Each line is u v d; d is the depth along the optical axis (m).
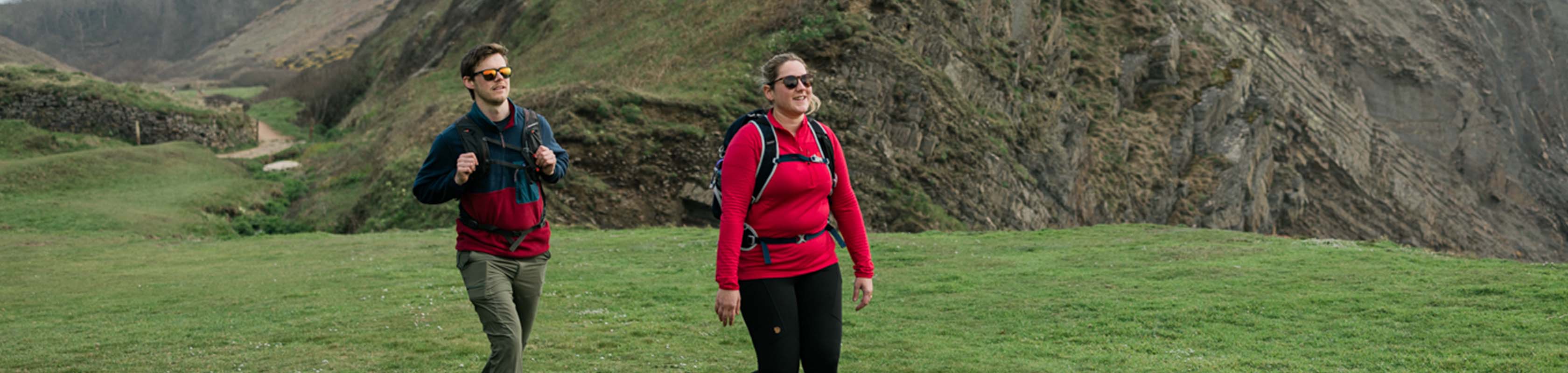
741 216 3.77
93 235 22.62
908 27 33.12
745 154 3.78
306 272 13.67
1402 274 10.37
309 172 36.06
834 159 4.00
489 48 4.26
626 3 42.03
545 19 46.16
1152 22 46.34
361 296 10.84
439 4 65.25
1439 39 68.50
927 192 29.38
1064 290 10.54
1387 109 62.91
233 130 44.66
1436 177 61.03
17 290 11.91
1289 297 9.36
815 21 32.72
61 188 28.88
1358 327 7.86
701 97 29.08
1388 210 52.81
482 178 4.22
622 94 28.08
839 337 3.90
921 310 9.54
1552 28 84.06
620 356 7.04
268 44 140.50
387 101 51.81
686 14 38.53
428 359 6.87
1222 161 42.50
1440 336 7.36
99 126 40.75
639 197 25.78
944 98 31.70
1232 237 15.59
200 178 32.75
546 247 4.50
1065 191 34.84
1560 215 68.81
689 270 13.34
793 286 3.87
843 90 30.39
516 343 4.21
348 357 6.95
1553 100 80.62
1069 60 42.44
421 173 4.29
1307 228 48.53
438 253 16.25
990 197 30.80
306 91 63.31
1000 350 7.39
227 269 14.44
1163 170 40.62
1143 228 17.98
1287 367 6.49
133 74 153.62
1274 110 48.38
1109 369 6.50
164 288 12.11
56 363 6.73
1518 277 9.58
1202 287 10.27
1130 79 44.06
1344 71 61.34
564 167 4.59
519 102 28.91
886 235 18.28
